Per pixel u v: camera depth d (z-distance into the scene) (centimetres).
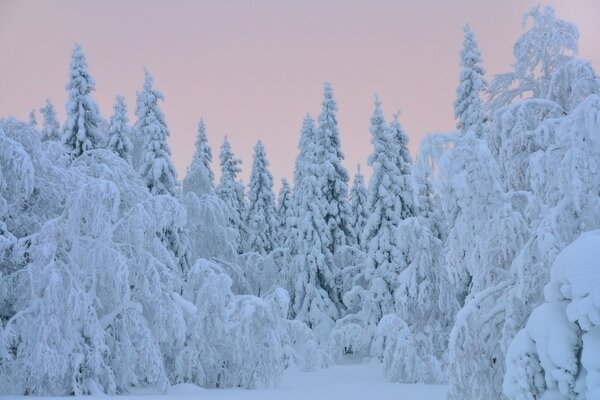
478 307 1248
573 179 1030
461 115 2802
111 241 1922
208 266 2244
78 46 3256
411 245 2684
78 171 2133
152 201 2088
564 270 888
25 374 1728
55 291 1759
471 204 1322
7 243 1842
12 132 2048
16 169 1923
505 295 1213
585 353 852
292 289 3912
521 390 929
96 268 1909
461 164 1343
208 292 2162
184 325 2022
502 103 1490
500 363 1195
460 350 1195
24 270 1841
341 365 3212
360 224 4378
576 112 1045
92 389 1792
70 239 1878
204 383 2178
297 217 4284
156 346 1948
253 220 4869
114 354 1909
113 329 1934
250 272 3916
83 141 3159
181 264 3181
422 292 2633
